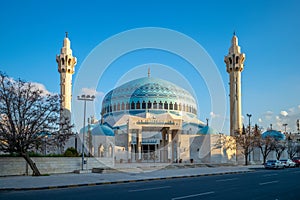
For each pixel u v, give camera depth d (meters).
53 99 36.06
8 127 33.53
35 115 34.56
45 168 38.72
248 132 73.19
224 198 17.72
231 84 76.00
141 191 20.91
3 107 33.12
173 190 21.45
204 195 18.84
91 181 27.88
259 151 80.06
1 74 33.66
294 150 96.62
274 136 85.94
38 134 35.47
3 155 37.25
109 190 21.67
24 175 35.59
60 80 68.81
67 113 66.50
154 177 32.41
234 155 72.94
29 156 37.72
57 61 69.69
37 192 21.00
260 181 28.67
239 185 25.02
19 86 34.34
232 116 75.12
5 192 21.23
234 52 76.12
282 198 18.02
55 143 36.72
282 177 33.56
